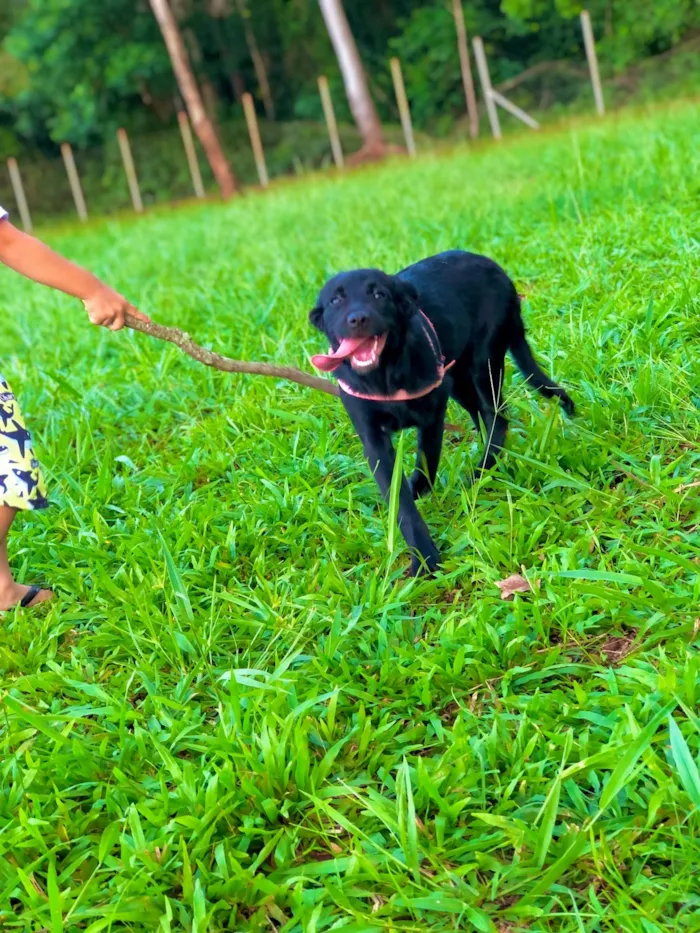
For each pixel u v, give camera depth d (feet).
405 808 5.95
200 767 6.52
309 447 11.32
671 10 71.51
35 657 8.16
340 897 5.38
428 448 9.50
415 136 70.90
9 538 10.15
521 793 5.98
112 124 87.66
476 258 10.38
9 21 91.50
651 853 5.35
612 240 16.90
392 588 8.28
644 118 36.63
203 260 27.09
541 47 81.87
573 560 7.81
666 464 9.48
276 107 95.20
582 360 11.46
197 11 89.35
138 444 12.98
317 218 29.01
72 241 43.29
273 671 7.50
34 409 14.64
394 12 88.63
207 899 5.66
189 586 8.76
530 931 5.11
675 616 7.04
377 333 8.41
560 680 6.90
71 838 6.26
